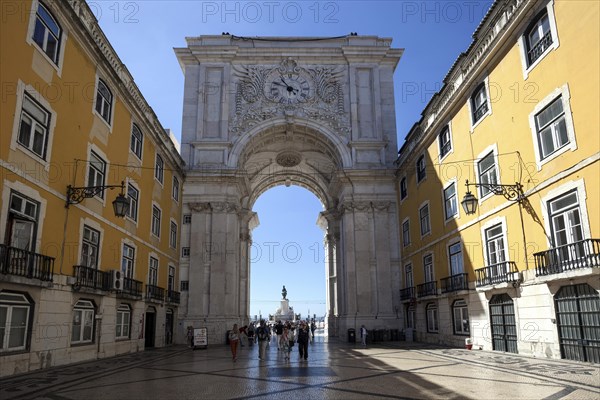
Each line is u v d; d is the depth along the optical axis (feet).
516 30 36.60
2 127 25.44
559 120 31.76
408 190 66.23
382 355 41.42
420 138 59.00
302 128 76.07
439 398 19.17
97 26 38.19
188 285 66.74
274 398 19.99
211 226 69.00
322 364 34.45
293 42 79.05
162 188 57.11
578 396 18.62
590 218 28.22
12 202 26.63
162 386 23.56
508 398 18.71
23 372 27.22
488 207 41.45
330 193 89.30
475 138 44.19
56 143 31.42
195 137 73.20
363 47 77.15
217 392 21.66
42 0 29.94
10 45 26.35
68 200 32.55
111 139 40.78
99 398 19.99
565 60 30.60
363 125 75.31
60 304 31.19
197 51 75.92
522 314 35.81
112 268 40.27
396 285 69.00
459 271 48.21
